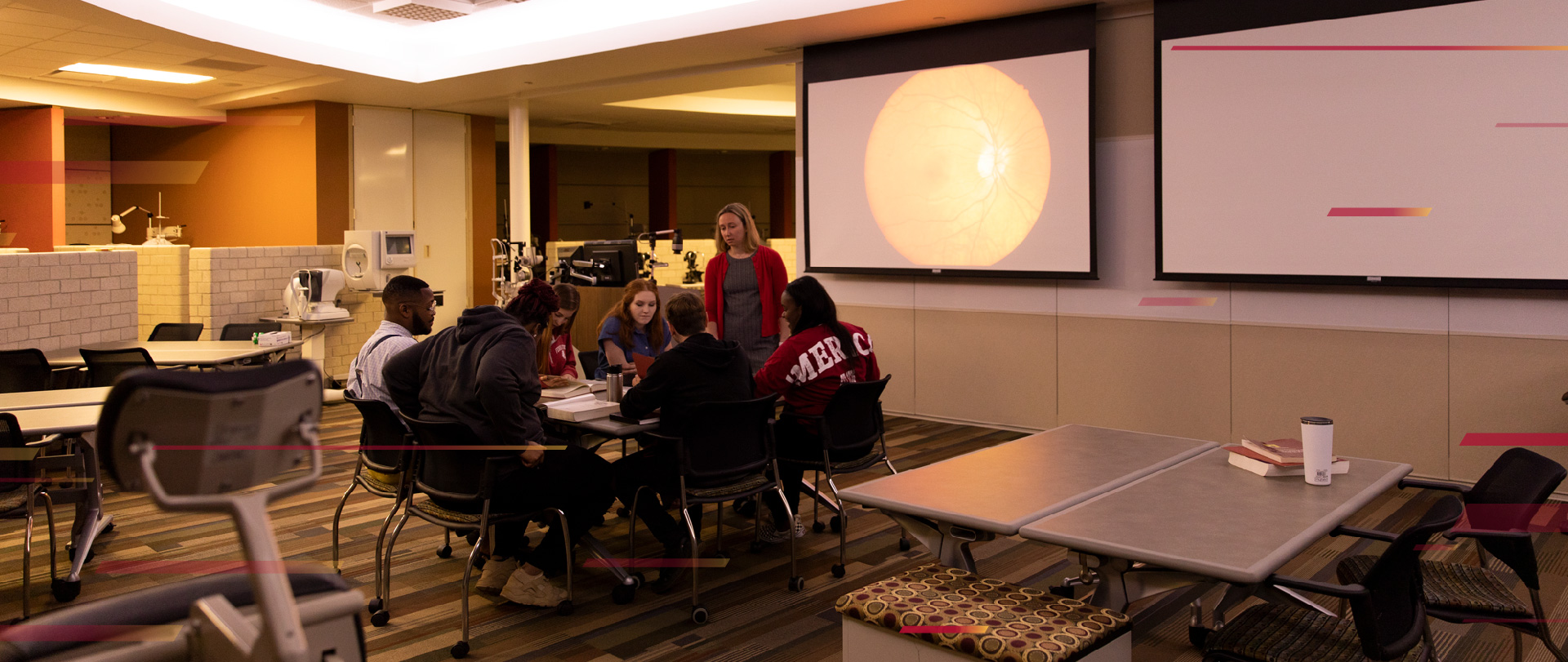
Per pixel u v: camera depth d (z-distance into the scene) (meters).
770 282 5.20
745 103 11.72
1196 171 5.63
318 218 9.48
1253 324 5.61
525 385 3.29
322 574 1.57
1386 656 2.01
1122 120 6.03
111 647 1.34
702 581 3.72
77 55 7.44
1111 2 5.90
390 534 4.30
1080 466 2.87
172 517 4.60
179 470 1.15
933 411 7.04
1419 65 4.91
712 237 19.27
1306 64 5.23
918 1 5.89
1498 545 2.52
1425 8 4.87
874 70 6.93
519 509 3.24
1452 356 4.99
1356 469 2.82
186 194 10.68
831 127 7.21
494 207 10.91
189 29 6.52
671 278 11.41
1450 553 3.99
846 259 7.24
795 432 3.98
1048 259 6.25
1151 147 5.93
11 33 6.71
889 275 7.08
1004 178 6.38
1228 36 5.45
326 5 7.15
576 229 18.23
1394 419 5.18
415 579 3.74
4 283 5.57
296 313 8.16
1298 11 5.23
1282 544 2.09
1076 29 5.99
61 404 3.78
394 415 3.37
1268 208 5.40
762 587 3.65
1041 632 2.05
